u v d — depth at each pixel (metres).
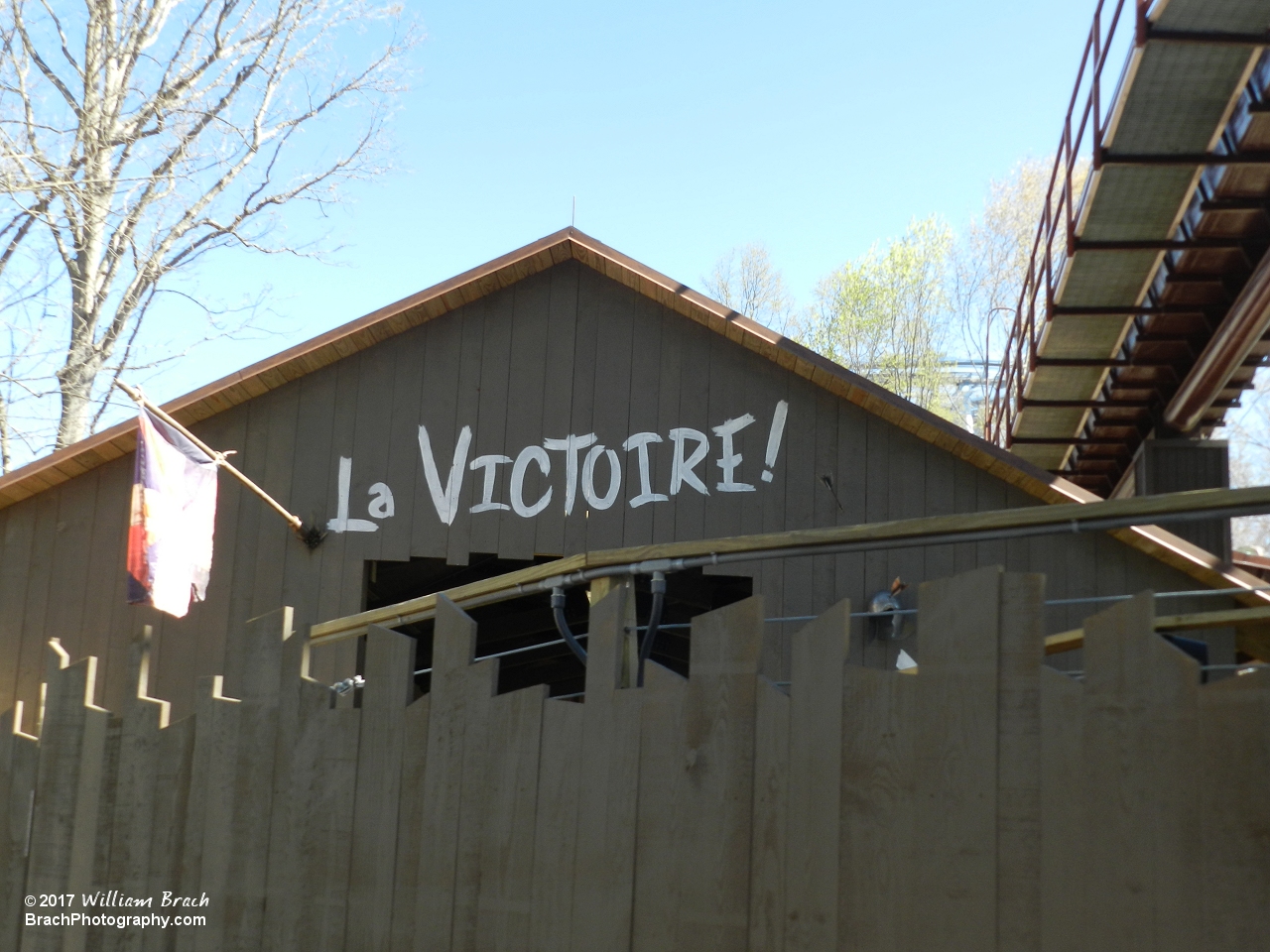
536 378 11.54
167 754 6.45
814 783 4.02
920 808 3.75
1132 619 3.38
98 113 21.20
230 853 5.94
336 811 5.56
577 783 4.74
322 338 11.45
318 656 11.19
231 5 22.66
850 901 3.85
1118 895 3.28
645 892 4.43
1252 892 3.05
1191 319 12.66
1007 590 3.67
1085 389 14.20
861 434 11.03
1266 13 9.58
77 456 11.51
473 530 11.32
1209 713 3.19
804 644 4.16
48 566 11.66
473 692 5.19
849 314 39.12
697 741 4.40
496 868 4.93
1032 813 3.50
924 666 3.82
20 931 6.89
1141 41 9.88
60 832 6.88
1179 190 11.27
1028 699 3.56
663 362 11.42
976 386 39.75
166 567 9.77
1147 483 13.62
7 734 7.38
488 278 11.52
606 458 11.31
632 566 4.90
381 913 5.27
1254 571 13.23
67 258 21.48
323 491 11.55
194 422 11.76
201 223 22.61
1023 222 40.44
